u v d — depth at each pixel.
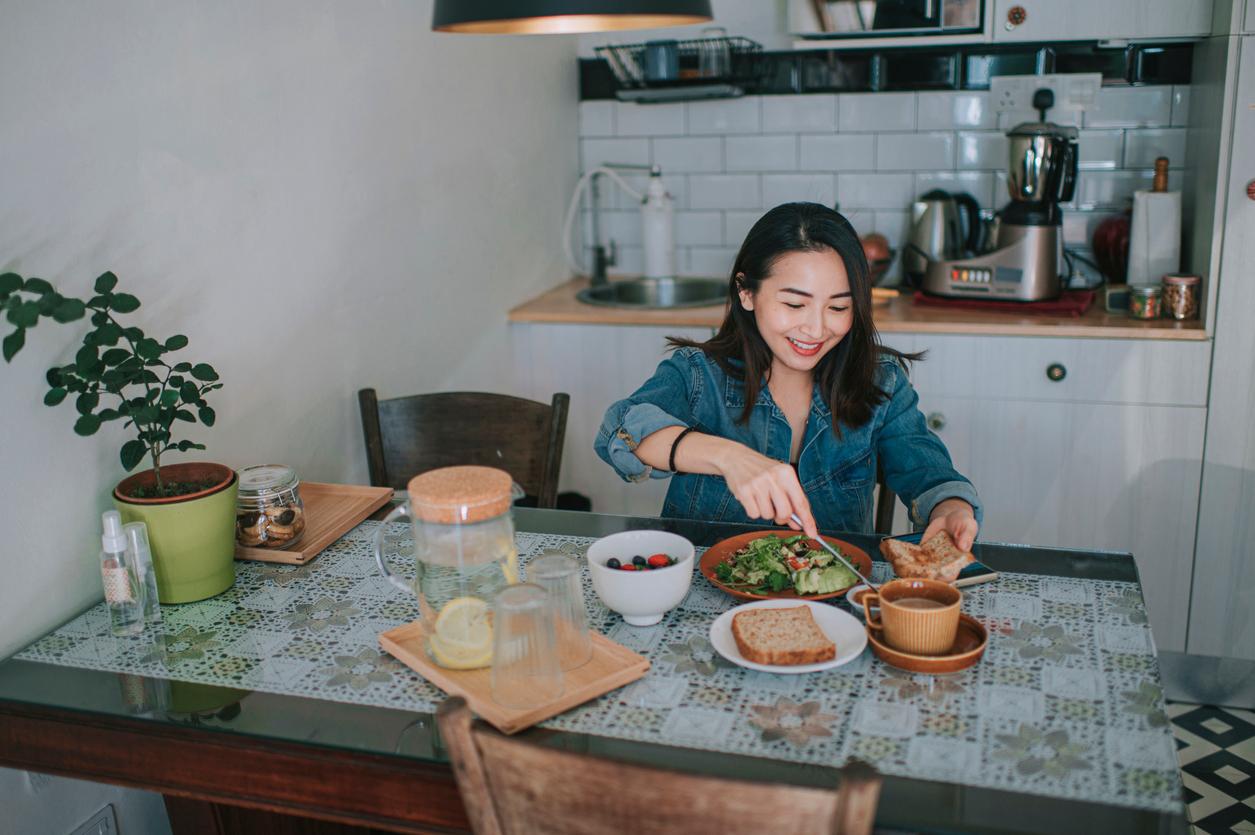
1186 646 2.78
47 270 1.48
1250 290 2.53
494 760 0.91
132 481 1.56
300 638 1.39
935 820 0.99
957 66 3.12
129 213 1.61
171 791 1.23
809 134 3.30
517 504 2.26
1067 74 3.01
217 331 1.82
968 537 1.50
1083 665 1.25
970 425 2.81
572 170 3.49
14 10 1.41
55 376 1.41
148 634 1.42
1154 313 2.71
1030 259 2.81
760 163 3.37
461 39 2.66
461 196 2.71
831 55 3.21
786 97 3.29
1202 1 2.66
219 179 1.80
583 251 3.62
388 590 1.53
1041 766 1.06
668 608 1.37
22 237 1.44
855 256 1.63
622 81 3.32
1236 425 2.62
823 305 1.63
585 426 3.13
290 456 2.05
